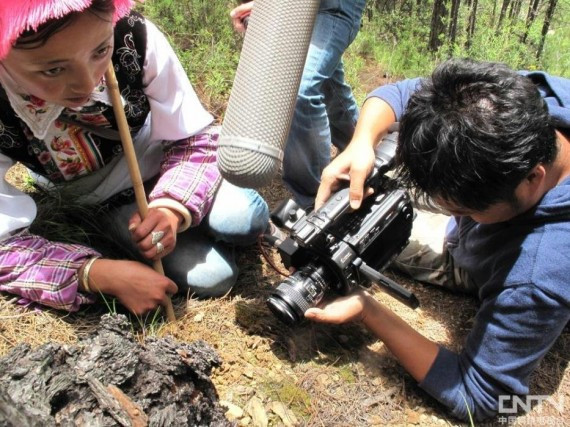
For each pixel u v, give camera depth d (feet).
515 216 5.38
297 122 7.70
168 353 4.46
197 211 6.39
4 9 3.77
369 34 16.39
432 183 4.58
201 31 11.71
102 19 4.25
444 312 7.21
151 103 6.20
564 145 5.20
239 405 5.59
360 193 5.72
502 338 5.39
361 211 5.89
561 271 5.09
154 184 7.19
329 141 8.23
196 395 4.58
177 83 6.26
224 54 11.35
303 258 6.01
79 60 4.37
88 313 6.21
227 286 6.79
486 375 5.54
